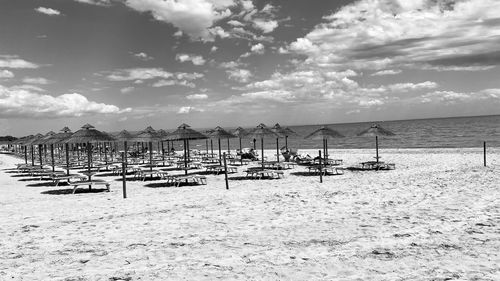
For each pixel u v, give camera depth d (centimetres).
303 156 2542
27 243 675
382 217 788
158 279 479
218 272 498
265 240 650
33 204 1134
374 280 454
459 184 1185
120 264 545
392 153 2770
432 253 552
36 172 2084
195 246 626
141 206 1020
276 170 1691
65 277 496
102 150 4256
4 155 4738
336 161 2181
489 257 525
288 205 956
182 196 1186
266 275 481
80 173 1975
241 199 1077
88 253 604
